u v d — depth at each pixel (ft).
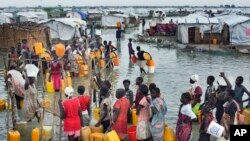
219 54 111.34
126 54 110.83
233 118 34.40
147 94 35.76
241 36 120.06
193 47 122.42
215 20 135.85
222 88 41.70
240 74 78.84
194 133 42.06
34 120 46.24
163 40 144.15
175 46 130.72
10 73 50.11
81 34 143.02
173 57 106.01
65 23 134.51
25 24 123.95
